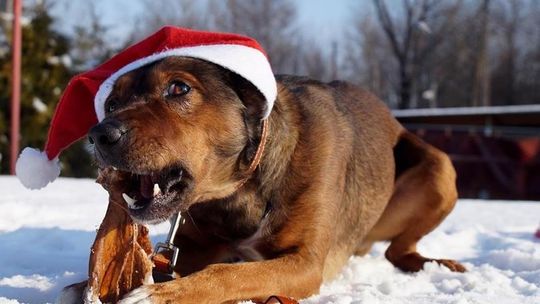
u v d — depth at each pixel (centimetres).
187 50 134
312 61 1691
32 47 528
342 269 163
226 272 126
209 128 133
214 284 124
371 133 175
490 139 661
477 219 257
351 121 167
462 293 139
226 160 137
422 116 743
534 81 1664
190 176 130
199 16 1473
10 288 134
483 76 1487
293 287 134
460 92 1507
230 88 137
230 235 146
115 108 132
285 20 1462
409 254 178
